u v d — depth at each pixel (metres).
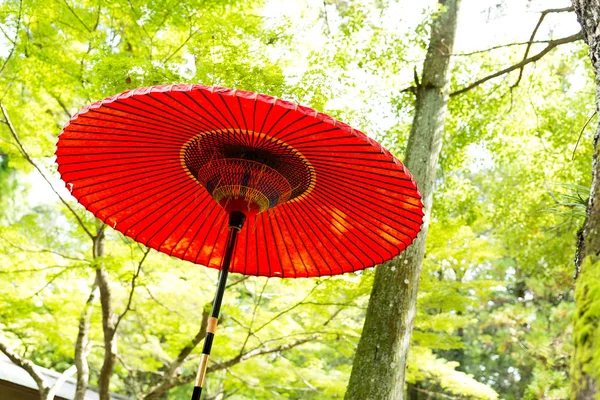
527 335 10.48
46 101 6.69
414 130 5.60
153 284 7.12
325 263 2.72
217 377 9.85
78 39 6.27
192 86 1.83
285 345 6.86
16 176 10.24
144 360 8.78
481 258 8.23
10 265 6.62
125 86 4.84
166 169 2.44
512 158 8.38
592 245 1.42
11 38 5.65
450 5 6.20
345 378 8.61
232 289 7.89
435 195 7.68
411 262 4.73
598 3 2.06
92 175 2.48
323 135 2.03
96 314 7.40
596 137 1.83
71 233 7.19
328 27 6.00
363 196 2.33
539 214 8.14
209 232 2.68
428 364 7.88
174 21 5.50
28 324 7.07
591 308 1.25
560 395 9.56
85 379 6.62
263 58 5.38
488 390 7.94
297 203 2.50
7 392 8.06
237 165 2.21
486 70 7.94
